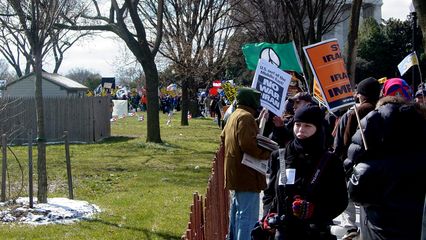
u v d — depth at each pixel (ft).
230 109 39.42
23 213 34.12
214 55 146.30
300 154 16.51
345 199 16.43
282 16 107.65
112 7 79.25
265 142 22.68
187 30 130.11
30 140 35.32
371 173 14.11
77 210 35.35
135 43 79.61
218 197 25.73
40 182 36.11
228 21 144.87
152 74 81.15
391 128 14.03
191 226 16.38
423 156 14.05
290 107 31.37
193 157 68.95
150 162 64.23
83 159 67.77
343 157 25.79
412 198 13.93
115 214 35.83
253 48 39.73
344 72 26.50
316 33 88.58
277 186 16.83
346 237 24.73
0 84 158.81
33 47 34.99
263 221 17.44
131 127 128.77
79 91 147.13
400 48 167.43
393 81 24.53
